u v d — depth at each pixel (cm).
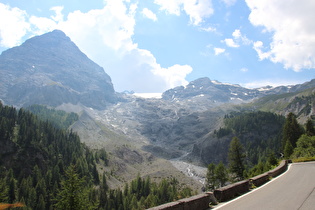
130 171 19775
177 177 17938
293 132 10131
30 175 12794
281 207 1342
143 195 12400
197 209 1255
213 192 1570
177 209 1098
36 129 16588
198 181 17500
